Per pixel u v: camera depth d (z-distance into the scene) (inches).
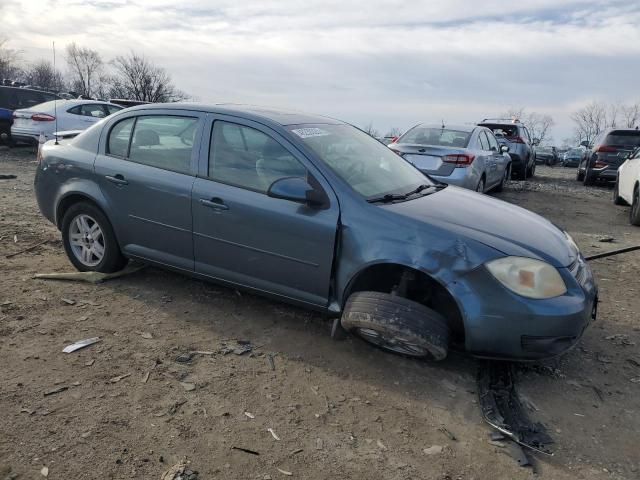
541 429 116.0
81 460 97.5
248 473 97.0
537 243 134.0
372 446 107.0
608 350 154.7
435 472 100.7
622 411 124.2
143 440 104.1
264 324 157.8
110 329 149.2
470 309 124.9
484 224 137.6
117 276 184.4
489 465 103.5
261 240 147.1
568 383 135.4
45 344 138.5
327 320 161.8
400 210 136.9
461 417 118.6
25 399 114.4
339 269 138.9
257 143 151.5
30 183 394.0
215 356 137.9
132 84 2596.0
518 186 556.1
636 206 344.8
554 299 124.5
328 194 139.9
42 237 235.8
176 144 163.5
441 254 127.4
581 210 413.7
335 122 179.9
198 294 176.4
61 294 170.7
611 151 567.5
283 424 112.0
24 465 95.3
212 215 153.4
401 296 132.1
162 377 126.6
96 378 124.3
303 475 97.6
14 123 558.3
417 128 377.7
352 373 133.9
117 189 170.9
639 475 102.9
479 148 362.3
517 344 124.9
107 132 177.8
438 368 138.9
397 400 123.6
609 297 199.8
